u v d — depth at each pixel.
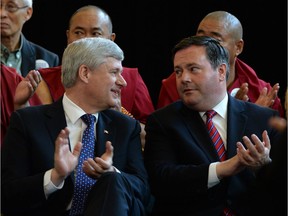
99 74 8.40
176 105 8.91
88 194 8.06
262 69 13.72
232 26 10.59
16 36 10.84
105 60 8.43
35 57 11.15
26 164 8.22
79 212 8.23
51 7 13.76
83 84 8.42
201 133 8.66
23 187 7.98
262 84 10.84
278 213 8.30
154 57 14.03
